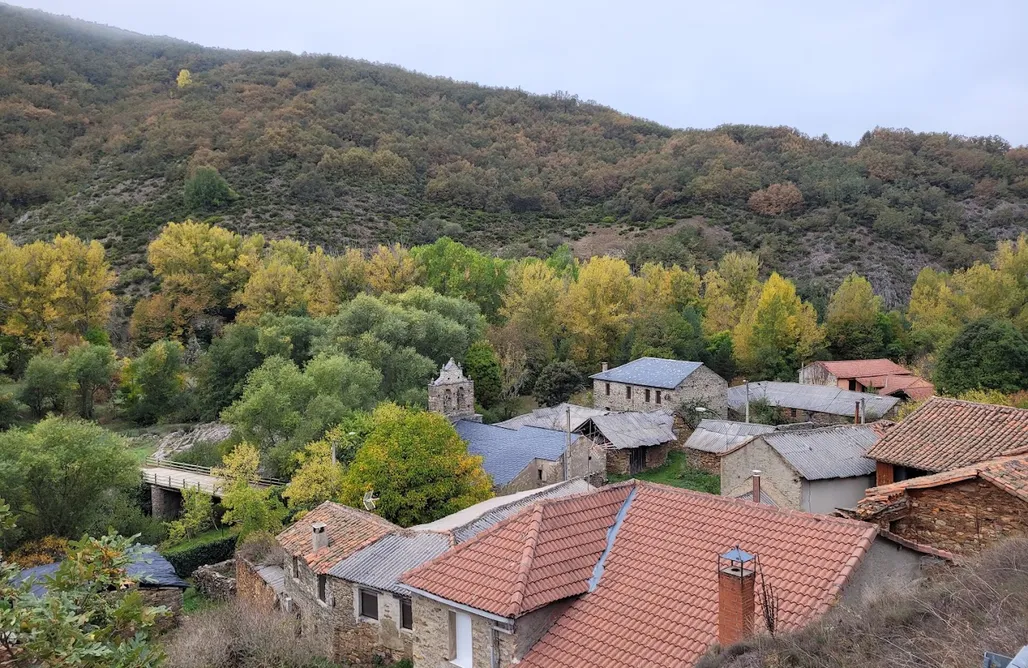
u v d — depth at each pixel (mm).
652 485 18141
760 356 73562
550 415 55781
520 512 17266
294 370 51375
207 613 26609
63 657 8992
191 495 44312
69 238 76500
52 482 39438
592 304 78062
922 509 18094
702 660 12250
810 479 34781
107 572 10508
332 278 78188
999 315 67688
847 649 11320
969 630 10930
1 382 62906
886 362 73125
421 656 16438
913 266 105500
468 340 66625
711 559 15234
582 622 14781
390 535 25375
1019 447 20625
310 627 25453
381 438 34531
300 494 38562
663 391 59375
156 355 67500
